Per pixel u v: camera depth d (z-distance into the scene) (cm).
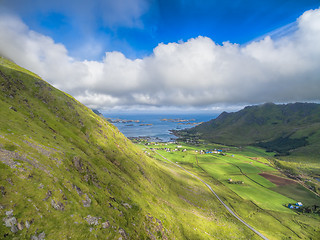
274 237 11162
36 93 13175
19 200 3419
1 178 3541
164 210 8431
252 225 12338
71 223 3847
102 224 4431
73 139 9906
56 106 13288
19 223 3095
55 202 3975
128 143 16862
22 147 4878
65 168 5369
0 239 2752
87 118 14312
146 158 16800
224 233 9550
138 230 5531
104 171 7769
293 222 14000
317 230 12925
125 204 6325
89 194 5119
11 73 13350
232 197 17525
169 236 6481
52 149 5925
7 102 9012
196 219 9788
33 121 8800
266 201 18000
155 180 12794
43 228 3344
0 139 4584
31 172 4159
